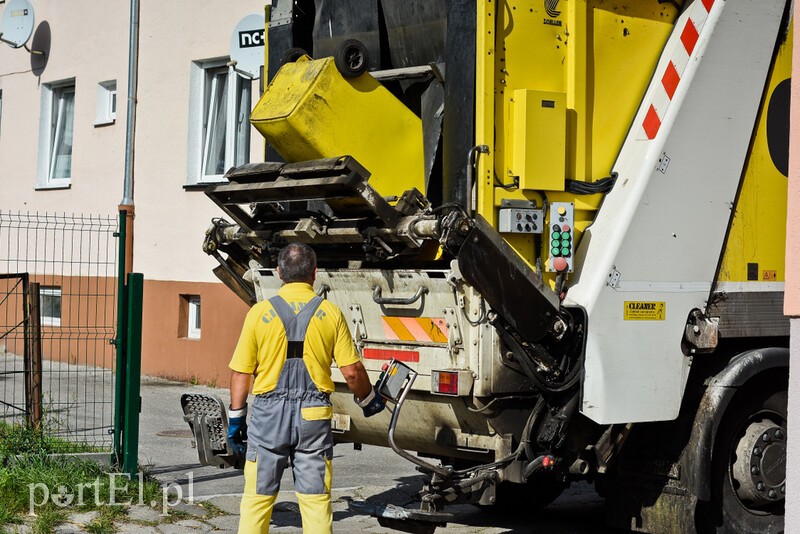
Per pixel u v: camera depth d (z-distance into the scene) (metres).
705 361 6.45
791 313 4.83
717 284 6.36
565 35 6.01
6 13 17.30
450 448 6.17
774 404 6.67
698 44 6.20
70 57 16.45
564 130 5.90
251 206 6.80
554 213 5.86
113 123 15.48
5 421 8.57
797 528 4.72
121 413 7.59
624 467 6.48
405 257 5.99
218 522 6.80
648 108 6.16
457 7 5.77
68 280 16.08
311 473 5.47
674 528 6.25
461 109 5.73
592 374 5.84
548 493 7.70
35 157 17.27
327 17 6.91
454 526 7.37
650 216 6.03
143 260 14.52
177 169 14.07
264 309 5.53
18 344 16.53
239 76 13.50
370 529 6.96
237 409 5.52
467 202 5.65
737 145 6.38
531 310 5.70
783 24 6.59
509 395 5.84
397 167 6.14
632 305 5.98
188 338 13.86
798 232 4.82
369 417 6.14
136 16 12.60
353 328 6.42
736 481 6.50
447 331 5.86
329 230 6.02
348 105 5.98
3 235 17.77
